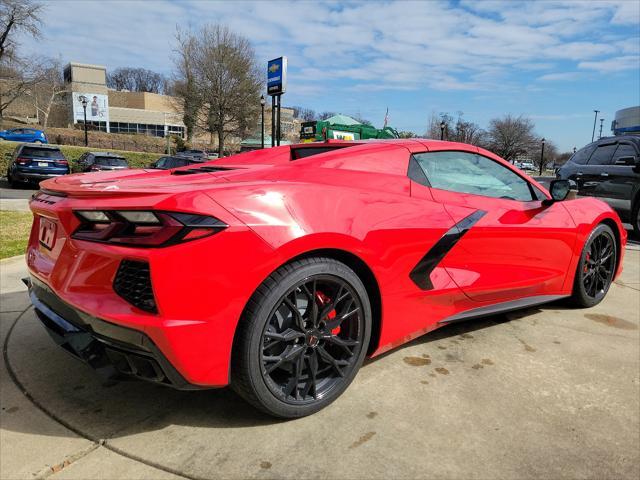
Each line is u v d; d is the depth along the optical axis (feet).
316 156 8.01
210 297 5.69
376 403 7.22
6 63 118.62
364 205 7.23
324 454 5.98
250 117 116.47
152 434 6.33
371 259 7.16
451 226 8.32
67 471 5.57
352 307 7.17
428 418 6.85
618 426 6.79
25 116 212.64
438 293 8.32
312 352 6.84
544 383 7.99
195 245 5.60
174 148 156.35
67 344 6.48
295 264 6.37
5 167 64.08
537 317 11.27
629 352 9.33
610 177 23.07
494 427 6.66
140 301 5.67
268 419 6.76
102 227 6.20
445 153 9.21
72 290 6.24
